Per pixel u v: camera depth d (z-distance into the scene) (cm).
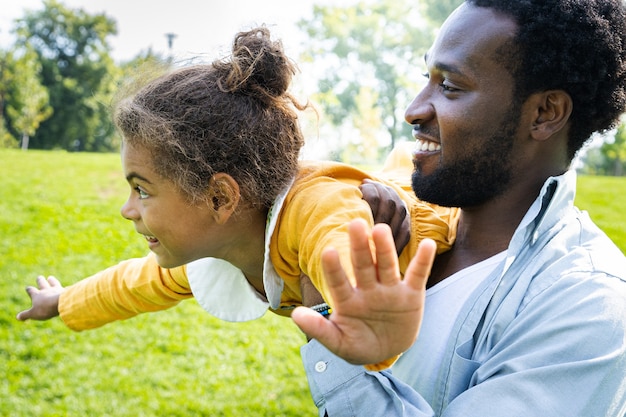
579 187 1520
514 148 165
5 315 725
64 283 868
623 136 3219
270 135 169
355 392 162
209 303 208
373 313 108
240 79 168
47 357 646
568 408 141
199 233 169
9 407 557
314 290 165
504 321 158
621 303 149
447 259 181
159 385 615
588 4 161
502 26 160
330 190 163
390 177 207
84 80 5228
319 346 170
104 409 566
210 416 566
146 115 162
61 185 1437
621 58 165
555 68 159
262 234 176
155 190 166
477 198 169
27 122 3850
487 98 161
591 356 144
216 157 163
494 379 147
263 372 648
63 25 5381
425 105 168
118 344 684
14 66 3812
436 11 3123
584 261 157
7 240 1013
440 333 168
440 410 162
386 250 106
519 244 162
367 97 2697
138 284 225
